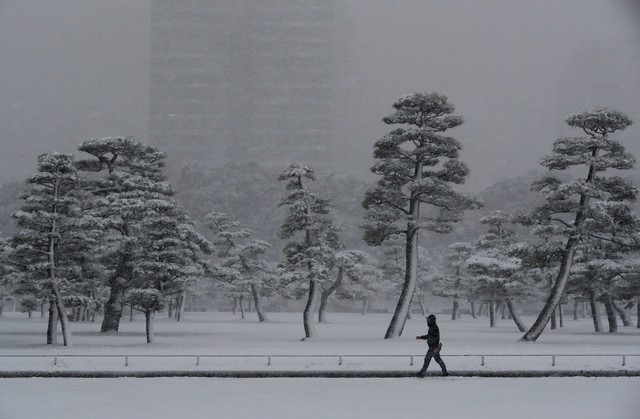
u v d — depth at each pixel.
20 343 46.19
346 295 98.44
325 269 51.72
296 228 55.03
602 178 50.16
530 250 50.53
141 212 53.03
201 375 28.91
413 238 52.56
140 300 46.34
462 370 29.34
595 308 64.81
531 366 30.91
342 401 21.75
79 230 47.47
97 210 55.94
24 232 45.78
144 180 56.91
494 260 65.19
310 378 28.36
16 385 25.97
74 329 64.31
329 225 55.28
